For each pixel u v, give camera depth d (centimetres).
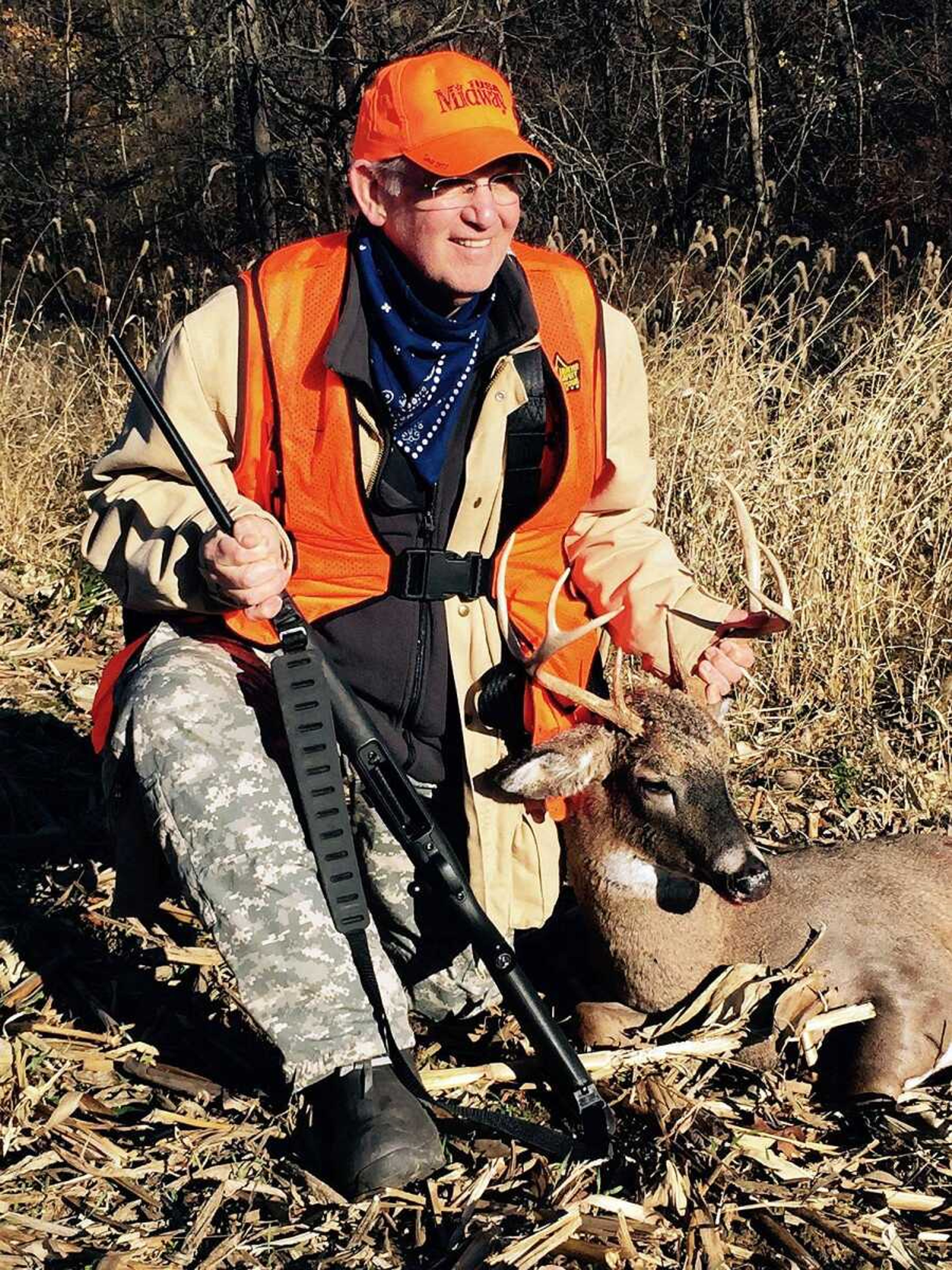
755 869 390
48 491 798
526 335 354
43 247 1966
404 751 371
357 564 362
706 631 396
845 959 413
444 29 1421
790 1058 393
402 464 353
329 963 325
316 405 349
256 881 324
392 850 376
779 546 638
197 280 1705
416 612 364
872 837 514
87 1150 336
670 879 410
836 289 1232
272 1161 335
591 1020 402
